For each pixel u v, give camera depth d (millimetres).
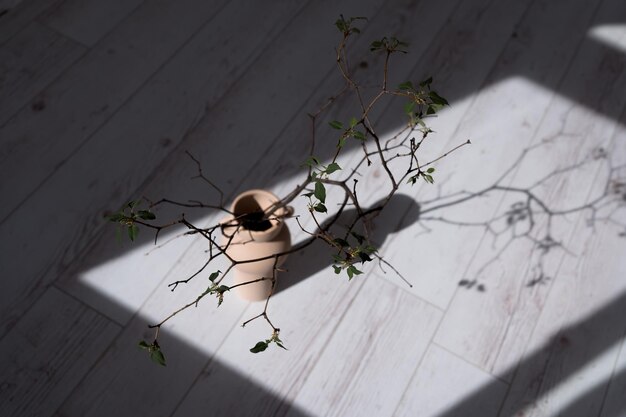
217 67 2457
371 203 2236
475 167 2314
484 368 2016
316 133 2350
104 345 1996
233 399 1947
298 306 2072
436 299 2102
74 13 2531
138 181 2232
